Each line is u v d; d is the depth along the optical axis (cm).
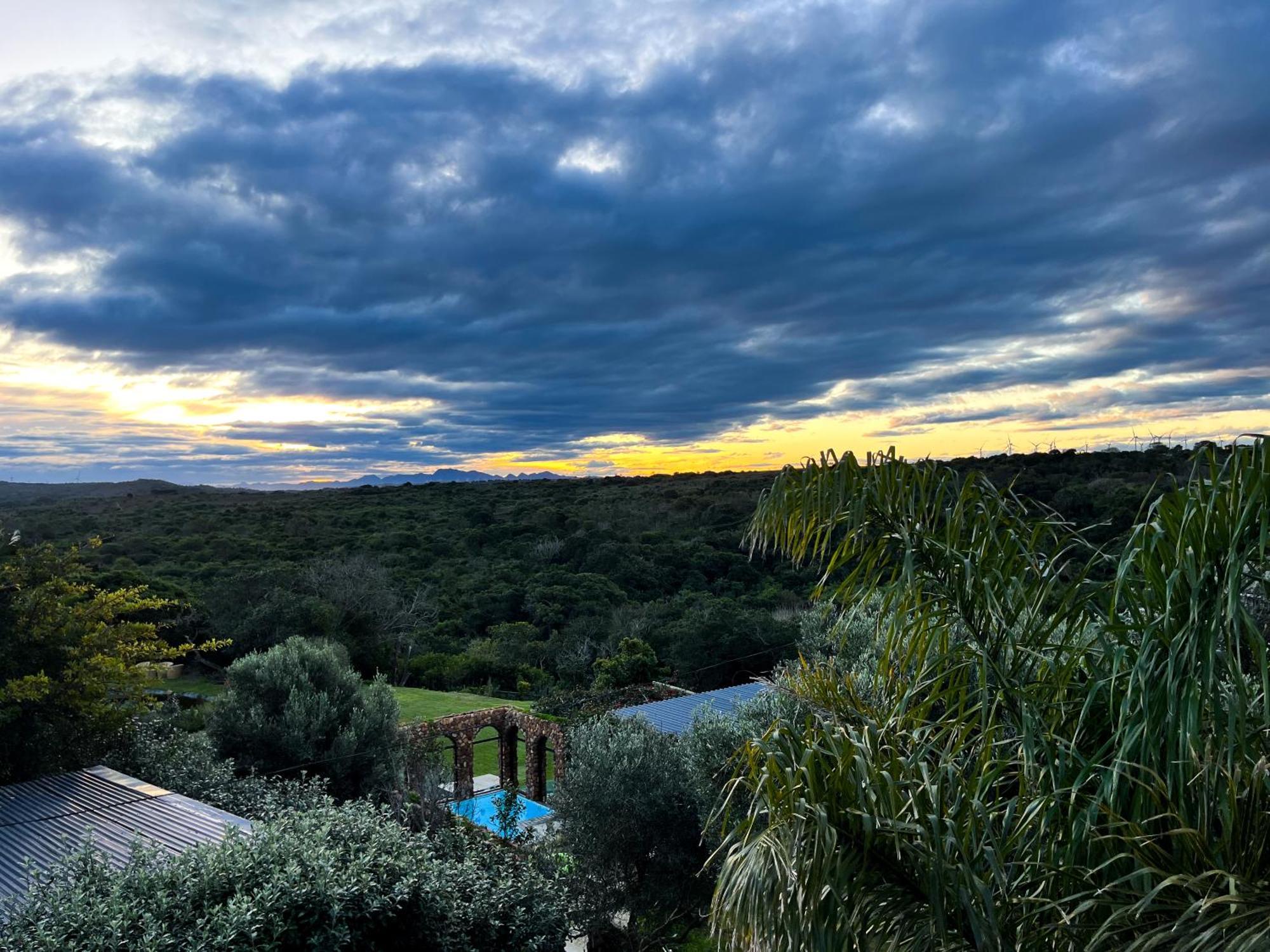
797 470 379
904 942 296
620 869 1127
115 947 563
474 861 899
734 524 4122
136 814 931
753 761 337
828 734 330
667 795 1118
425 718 2008
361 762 1534
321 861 700
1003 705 368
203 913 636
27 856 794
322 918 675
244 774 1471
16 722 1115
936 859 282
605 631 2978
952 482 372
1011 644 360
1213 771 279
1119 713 325
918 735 366
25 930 579
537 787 1930
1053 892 305
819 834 286
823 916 283
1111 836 282
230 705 1538
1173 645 276
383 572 3441
